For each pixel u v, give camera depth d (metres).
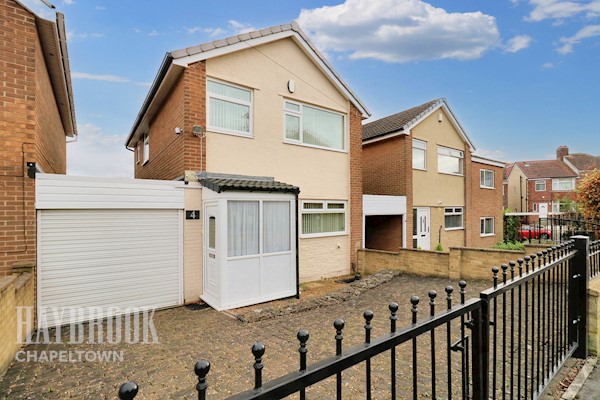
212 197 7.04
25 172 5.36
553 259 3.33
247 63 8.80
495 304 2.21
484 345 2.06
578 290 3.81
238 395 1.07
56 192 5.77
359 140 11.62
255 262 7.19
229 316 6.20
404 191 13.29
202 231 7.50
